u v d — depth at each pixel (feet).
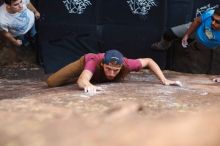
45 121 10.00
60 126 8.52
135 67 19.45
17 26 22.90
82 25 26.53
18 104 14.57
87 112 13.24
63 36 26.50
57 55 26.50
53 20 26.30
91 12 26.45
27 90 19.74
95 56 19.01
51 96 16.52
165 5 26.21
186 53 26.27
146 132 6.91
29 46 27.71
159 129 6.91
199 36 23.97
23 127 9.02
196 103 15.39
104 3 26.45
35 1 26.04
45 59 26.43
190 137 6.50
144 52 26.84
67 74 19.94
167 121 7.54
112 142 6.85
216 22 22.70
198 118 7.17
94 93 17.01
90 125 8.38
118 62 18.48
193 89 18.57
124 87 18.34
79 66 19.54
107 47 26.86
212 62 25.95
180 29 25.22
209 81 22.31
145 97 16.21
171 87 18.86
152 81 21.12
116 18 26.58
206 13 23.56
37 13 24.54
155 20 26.45
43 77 25.04
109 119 9.21
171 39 26.04
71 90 18.08
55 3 26.16
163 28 26.40
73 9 26.30
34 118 10.69
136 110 11.78
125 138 6.86
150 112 13.38
